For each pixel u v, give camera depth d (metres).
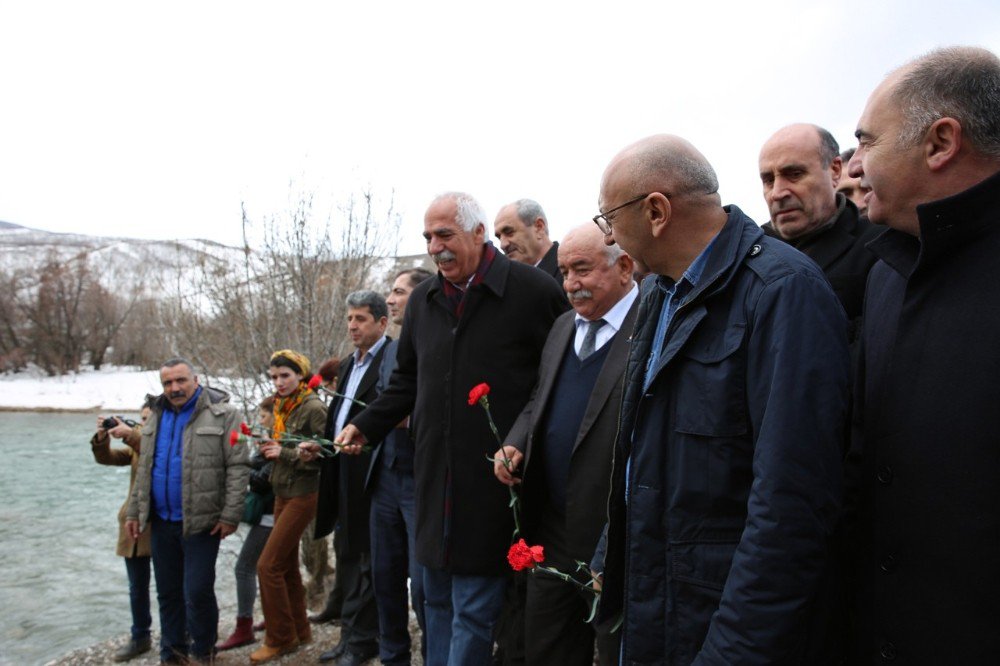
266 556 4.11
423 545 2.83
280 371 4.11
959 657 1.16
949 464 1.19
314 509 4.20
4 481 12.49
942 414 1.21
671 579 1.50
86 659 4.56
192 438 4.11
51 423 23.08
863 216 2.39
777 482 1.28
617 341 2.39
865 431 1.39
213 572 4.13
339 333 7.61
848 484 1.50
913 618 1.22
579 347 2.58
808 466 1.29
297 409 4.12
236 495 4.09
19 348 36.47
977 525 1.15
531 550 1.93
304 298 7.40
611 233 1.72
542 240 4.07
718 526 1.45
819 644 1.32
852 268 2.18
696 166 1.58
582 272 2.47
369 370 3.90
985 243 1.23
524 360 2.85
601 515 2.31
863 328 1.52
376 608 3.85
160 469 4.20
